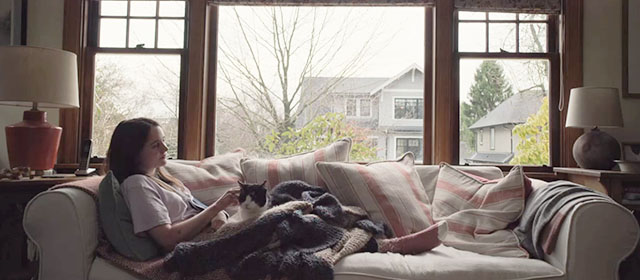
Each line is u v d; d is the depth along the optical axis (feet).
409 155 7.22
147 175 5.17
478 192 6.17
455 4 8.32
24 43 8.11
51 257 4.51
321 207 5.38
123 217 4.70
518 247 5.37
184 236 4.74
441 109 8.29
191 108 8.32
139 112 8.52
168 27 8.60
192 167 6.57
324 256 4.52
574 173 7.45
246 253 4.58
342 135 8.65
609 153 7.16
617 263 4.55
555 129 8.37
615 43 8.18
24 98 6.26
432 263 4.72
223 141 8.71
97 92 8.48
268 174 6.55
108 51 8.46
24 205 6.55
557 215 4.89
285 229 4.73
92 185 5.04
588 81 8.18
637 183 6.95
